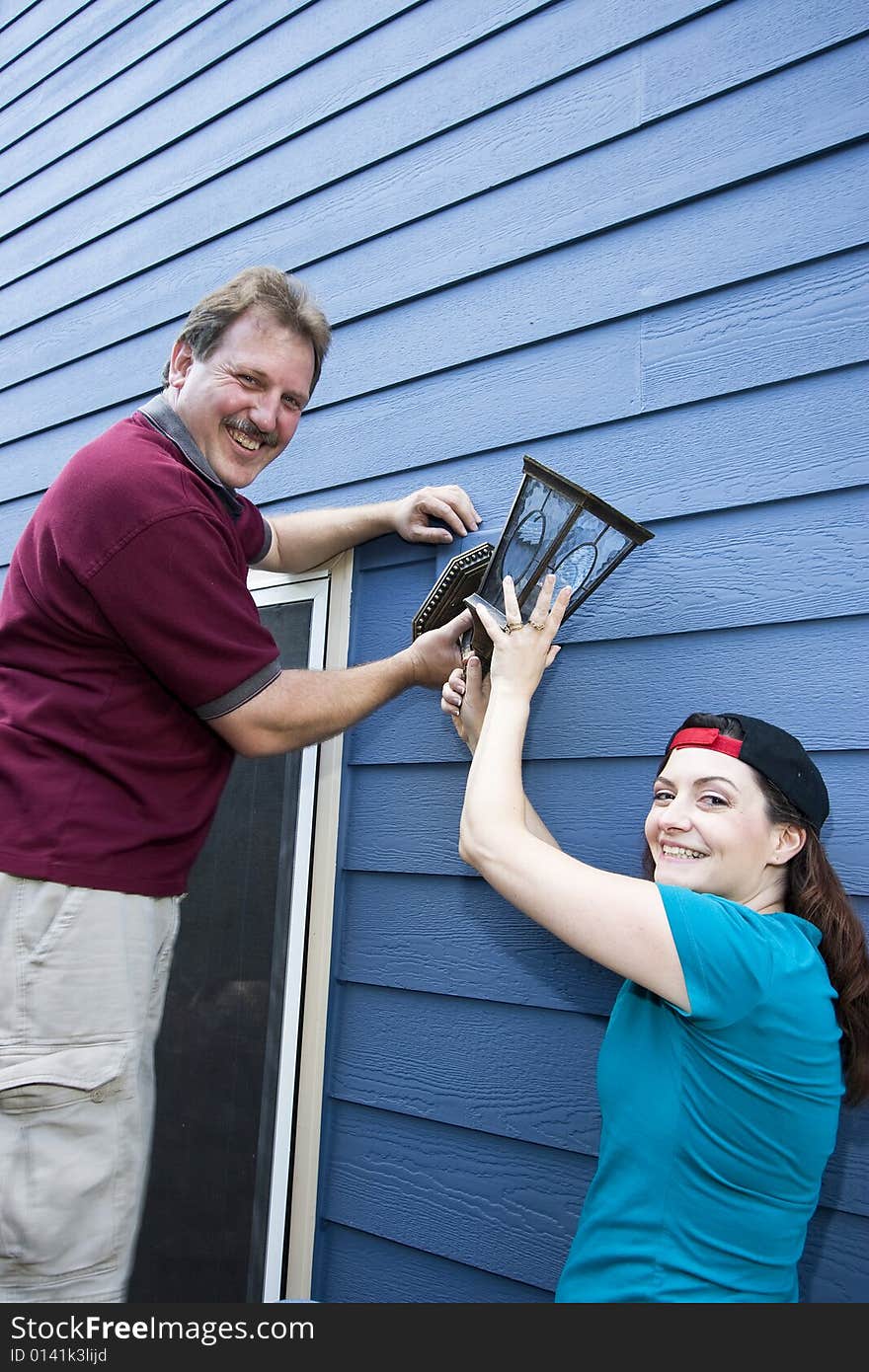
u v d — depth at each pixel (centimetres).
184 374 147
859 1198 120
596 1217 100
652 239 157
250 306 139
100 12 276
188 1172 187
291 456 204
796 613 135
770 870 112
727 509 143
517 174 175
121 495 123
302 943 179
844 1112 123
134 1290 189
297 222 212
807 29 144
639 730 147
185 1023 196
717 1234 93
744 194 148
